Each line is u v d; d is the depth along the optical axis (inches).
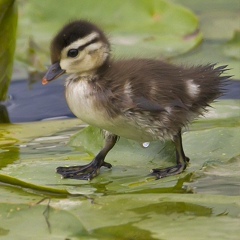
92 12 756.0
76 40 435.8
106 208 393.1
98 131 498.9
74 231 367.9
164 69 452.1
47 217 383.9
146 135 440.8
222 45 720.3
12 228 373.7
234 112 549.6
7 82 615.2
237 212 385.1
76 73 439.5
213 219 375.9
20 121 581.0
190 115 452.8
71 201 403.5
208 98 456.4
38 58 699.4
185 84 446.0
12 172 449.4
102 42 441.7
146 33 732.0
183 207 391.9
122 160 470.6
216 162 463.5
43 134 531.8
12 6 578.9
